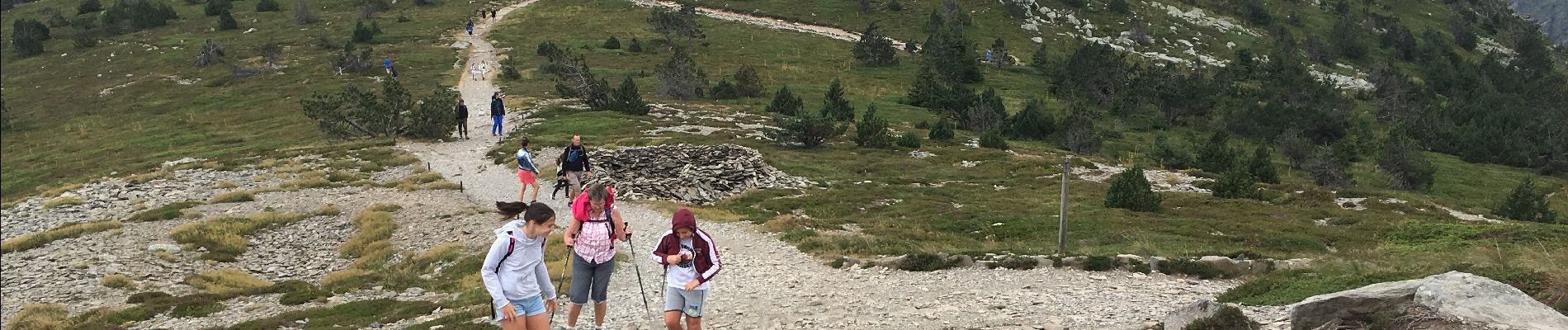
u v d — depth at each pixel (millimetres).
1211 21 118938
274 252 25969
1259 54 106938
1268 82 85500
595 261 11133
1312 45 107500
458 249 23578
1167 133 65062
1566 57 145500
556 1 114250
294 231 27906
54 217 31609
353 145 43656
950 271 18031
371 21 98125
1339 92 80250
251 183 36000
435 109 45000
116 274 22672
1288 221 27469
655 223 25188
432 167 37969
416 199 31141
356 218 28531
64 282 22047
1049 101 74562
